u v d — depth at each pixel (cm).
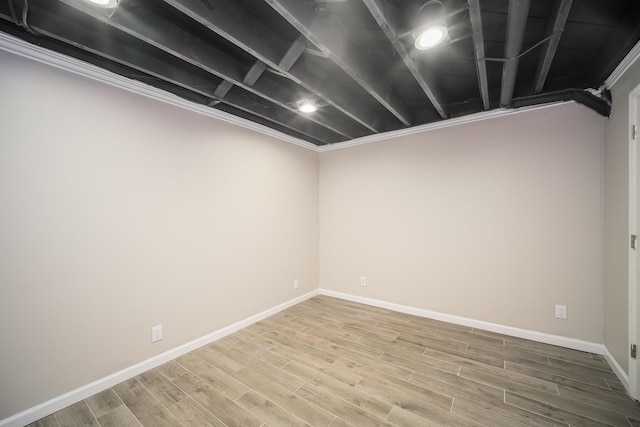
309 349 242
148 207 216
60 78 173
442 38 149
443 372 204
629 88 176
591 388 183
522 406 168
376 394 182
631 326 174
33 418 161
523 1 119
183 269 238
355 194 369
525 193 254
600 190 222
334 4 151
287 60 180
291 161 357
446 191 296
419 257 315
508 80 194
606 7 151
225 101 236
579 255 231
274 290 329
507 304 264
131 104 207
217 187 267
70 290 177
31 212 162
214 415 165
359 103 272
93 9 132
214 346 249
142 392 187
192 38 173
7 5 137
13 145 157
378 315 320
